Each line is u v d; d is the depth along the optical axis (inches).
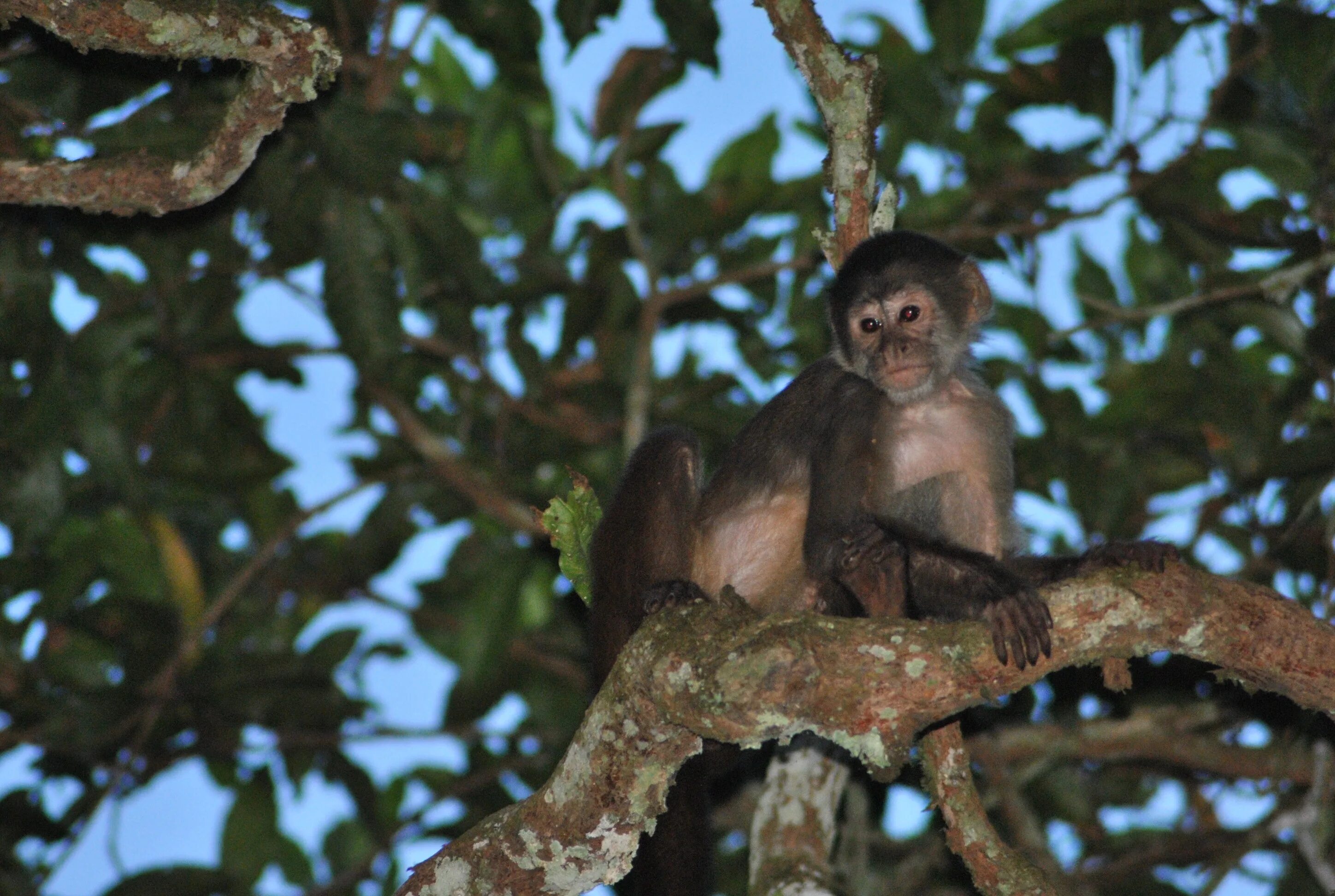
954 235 530.9
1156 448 564.7
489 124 622.2
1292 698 290.4
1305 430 545.6
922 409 448.1
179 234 514.0
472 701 548.4
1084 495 542.9
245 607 600.4
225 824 579.5
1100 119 521.7
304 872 589.9
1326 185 489.4
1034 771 515.8
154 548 545.3
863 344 440.1
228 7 304.7
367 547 589.9
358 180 460.4
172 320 542.9
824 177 345.7
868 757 279.3
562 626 604.1
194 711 540.1
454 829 552.7
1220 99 498.3
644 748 287.1
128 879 531.5
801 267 557.0
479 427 604.1
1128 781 582.9
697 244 576.1
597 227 582.9
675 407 576.7
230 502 611.2
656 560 417.4
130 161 332.8
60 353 481.4
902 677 275.7
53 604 526.9
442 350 567.2
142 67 442.3
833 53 338.6
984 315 457.1
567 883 305.1
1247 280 508.1
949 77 551.5
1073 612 282.8
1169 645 285.4
